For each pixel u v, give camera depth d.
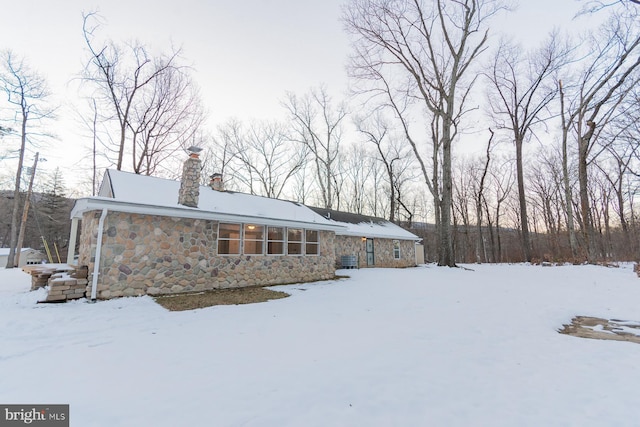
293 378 2.88
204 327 4.79
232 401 2.42
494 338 4.31
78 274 6.78
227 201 10.41
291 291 8.73
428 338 4.25
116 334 4.37
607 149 20.48
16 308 5.75
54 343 3.93
